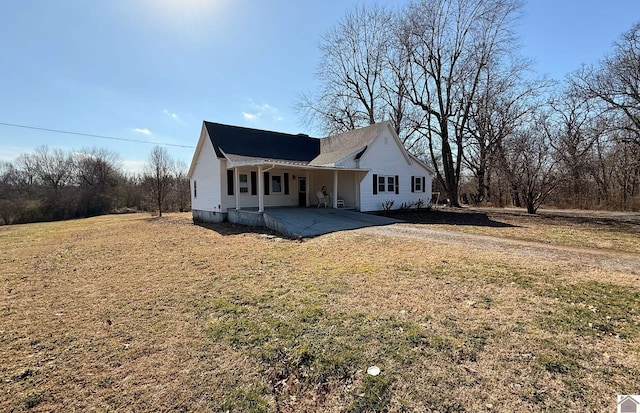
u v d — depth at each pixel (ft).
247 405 7.52
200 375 8.80
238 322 12.21
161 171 86.33
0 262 26.68
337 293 15.10
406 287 15.69
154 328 12.03
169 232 44.01
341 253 24.62
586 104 62.39
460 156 82.53
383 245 26.78
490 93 73.82
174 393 8.05
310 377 8.54
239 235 37.37
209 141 53.72
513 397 7.45
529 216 50.98
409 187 62.85
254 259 23.71
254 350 10.03
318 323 11.78
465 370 8.57
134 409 7.49
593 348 9.61
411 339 10.33
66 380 8.79
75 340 11.24
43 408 7.63
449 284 15.97
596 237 29.50
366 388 7.95
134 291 16.90
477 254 22.35
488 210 64.69
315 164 54.85
